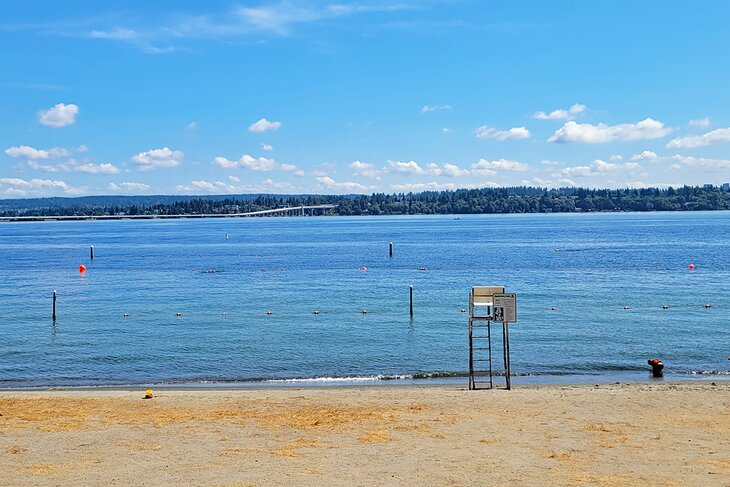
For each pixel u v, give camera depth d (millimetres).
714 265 87250
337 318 48625
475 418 19094
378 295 62125
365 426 18328
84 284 75375
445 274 81625
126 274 87250
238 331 43625
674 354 34719
